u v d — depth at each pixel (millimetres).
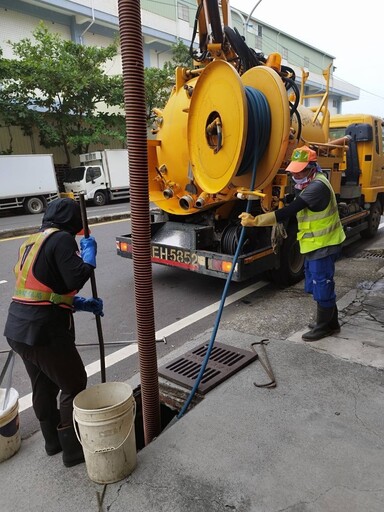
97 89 19500
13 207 16281
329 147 5902
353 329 3867
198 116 3010
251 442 2412
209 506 2004
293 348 3539
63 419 2443
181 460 2309
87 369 3807
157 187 5516
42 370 2461
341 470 2162
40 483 2311
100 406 2434
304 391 2887
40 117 18766
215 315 4898
